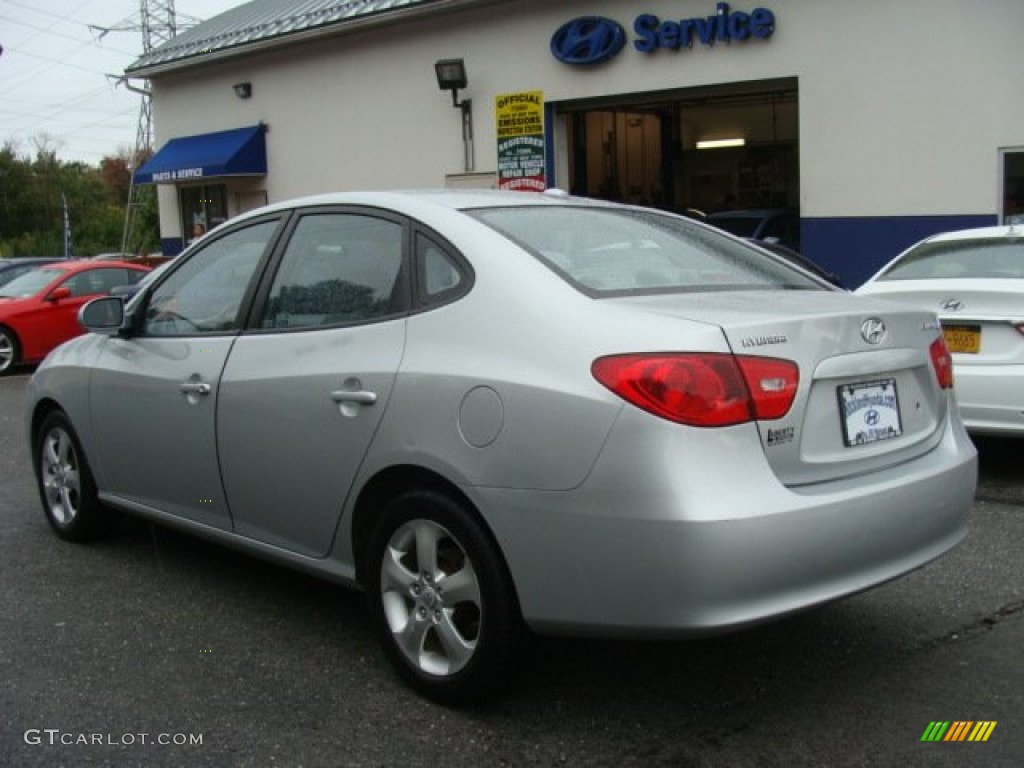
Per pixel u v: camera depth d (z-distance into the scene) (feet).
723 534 9.19
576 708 11.15
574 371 9.83
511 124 49.47
